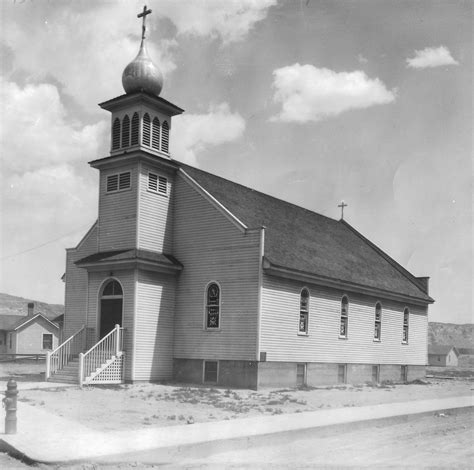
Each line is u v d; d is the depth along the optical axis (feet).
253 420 55.67
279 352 90.02
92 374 83.46
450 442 49.52
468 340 467.52
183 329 94.07
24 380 90.43
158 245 94.99
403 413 64.28
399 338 126.52
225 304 90.17
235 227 90.74
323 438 50.52
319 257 106.22
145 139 95.91
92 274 95.09
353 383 109.09
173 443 42.45
